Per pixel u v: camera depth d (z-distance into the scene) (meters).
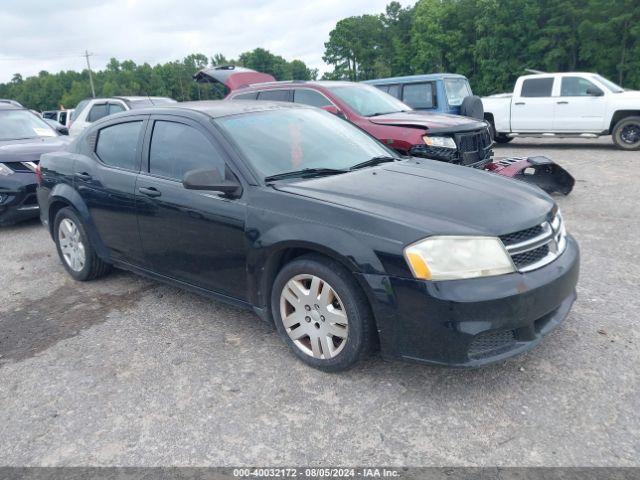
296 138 4.04
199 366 3.50
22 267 5.79
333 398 3.07
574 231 6.00
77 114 13.58
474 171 3.91
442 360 2.83
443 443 2.65
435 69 62.03
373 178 3.59
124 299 4.70
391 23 79.62
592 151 12.65
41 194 5.31
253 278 3.50
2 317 4.47
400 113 8.18
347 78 82.31
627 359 3.28
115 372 3.49
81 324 4.24
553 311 3.20
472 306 2.73
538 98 13.34
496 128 14.17
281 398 3.10
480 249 2.82
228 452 2.68
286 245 3.23
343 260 2.98
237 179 3.57
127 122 4.52
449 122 7.15
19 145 7.75
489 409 2.89
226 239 3.59
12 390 3.35
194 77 13.61
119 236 4.48
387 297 2.88
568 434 2.66
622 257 5.07
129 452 2.72
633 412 2.79
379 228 2.94
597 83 12.69
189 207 3.77
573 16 48.81
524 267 2.94
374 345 3.15
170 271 4.16
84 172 4.72
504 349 2.90
